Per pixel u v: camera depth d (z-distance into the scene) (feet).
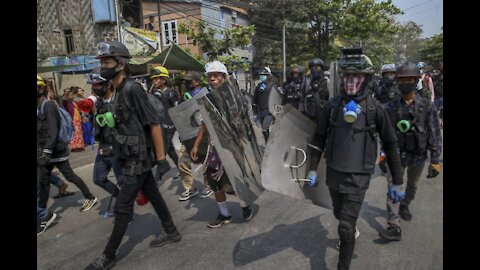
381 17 70.95
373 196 15.06
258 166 12.92
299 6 70.54
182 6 61.26
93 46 42.22
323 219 12.80
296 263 9.82
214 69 11.55
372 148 8.30
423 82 25.71
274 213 13.61
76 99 28.91
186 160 15.57
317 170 9.75
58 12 42.37
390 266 9.47
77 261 10.67
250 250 10.71
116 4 40.19
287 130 9.18
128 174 9.70
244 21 74.08
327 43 75.31
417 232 11.43
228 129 11.19
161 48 47.70
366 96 8.25
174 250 10.94
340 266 8.36
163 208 11.18
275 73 69.21
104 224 13.51
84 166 23.12
